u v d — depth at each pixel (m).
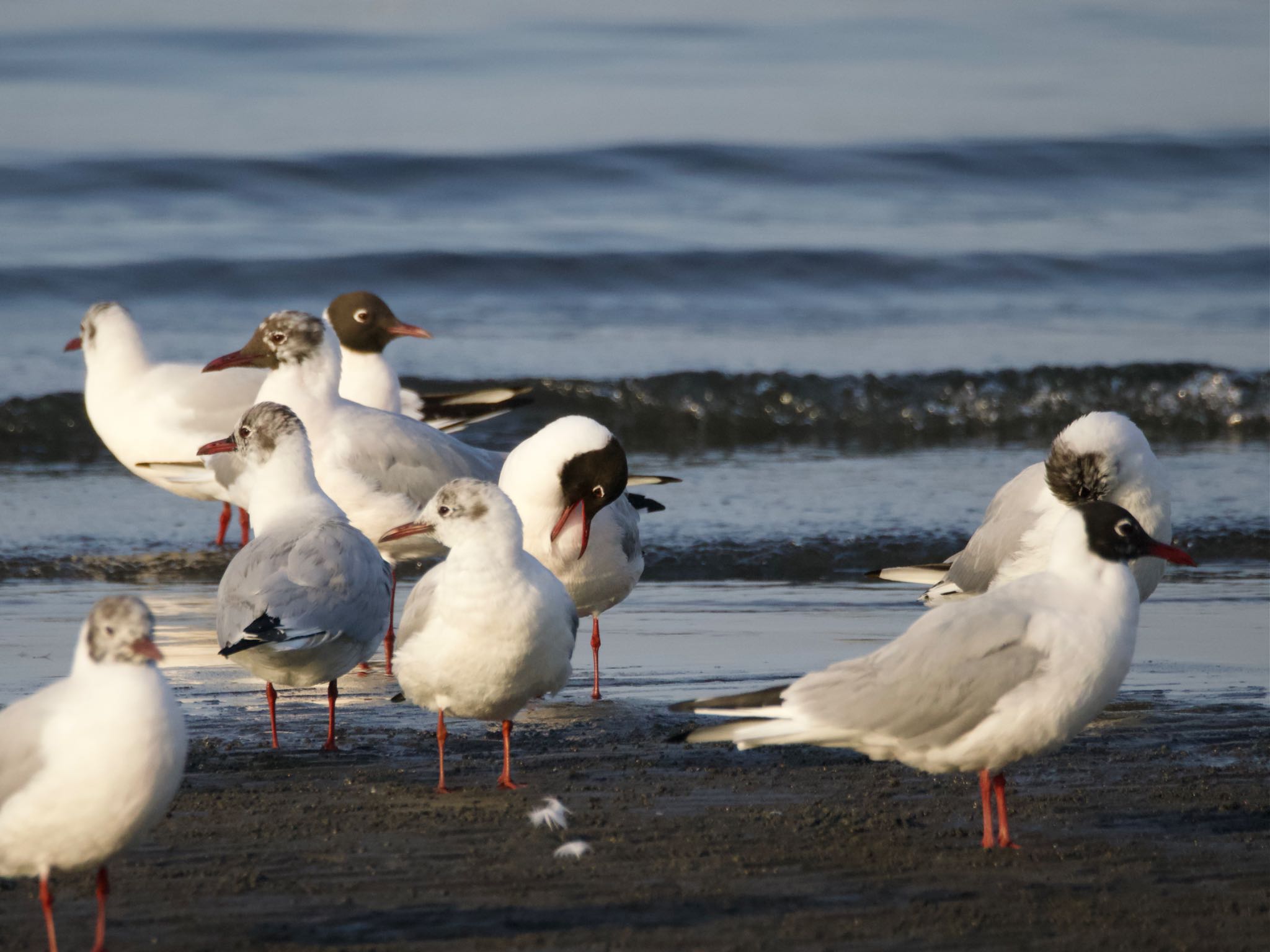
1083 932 6.86
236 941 6.70
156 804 6.52
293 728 10.44
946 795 8.91
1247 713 10.65
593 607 12.33
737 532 16.52
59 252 30.92
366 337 17.17
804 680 8.09
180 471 16.38
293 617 9.61
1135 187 40.28
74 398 21.56
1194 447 21.17
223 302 29.31
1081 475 11.27
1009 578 11.69
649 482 14.30
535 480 11.84
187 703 10.99
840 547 16.06
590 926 6.86
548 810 8.38
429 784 9.12
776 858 7.77
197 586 14.88
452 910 7.04
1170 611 13.66
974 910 7.09
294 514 10.73
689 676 11.81
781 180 39.31
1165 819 8.45
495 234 33.78
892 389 23.12
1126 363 23.97
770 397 22.88
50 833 6.42
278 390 14.27
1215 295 31.19
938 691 7.77
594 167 38.50
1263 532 16.47
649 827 8.26
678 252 31.41
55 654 12.05
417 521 9.13
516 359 25.06
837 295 31.00
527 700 9.38
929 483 19.00
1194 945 6.74
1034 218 36.72
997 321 28.95
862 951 6.64
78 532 16.92
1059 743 7.93
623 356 25.53
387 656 12.58
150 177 35.97
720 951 6.61
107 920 6.93
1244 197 39.16
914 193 39.25
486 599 8.87
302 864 7.65
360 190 36.84
